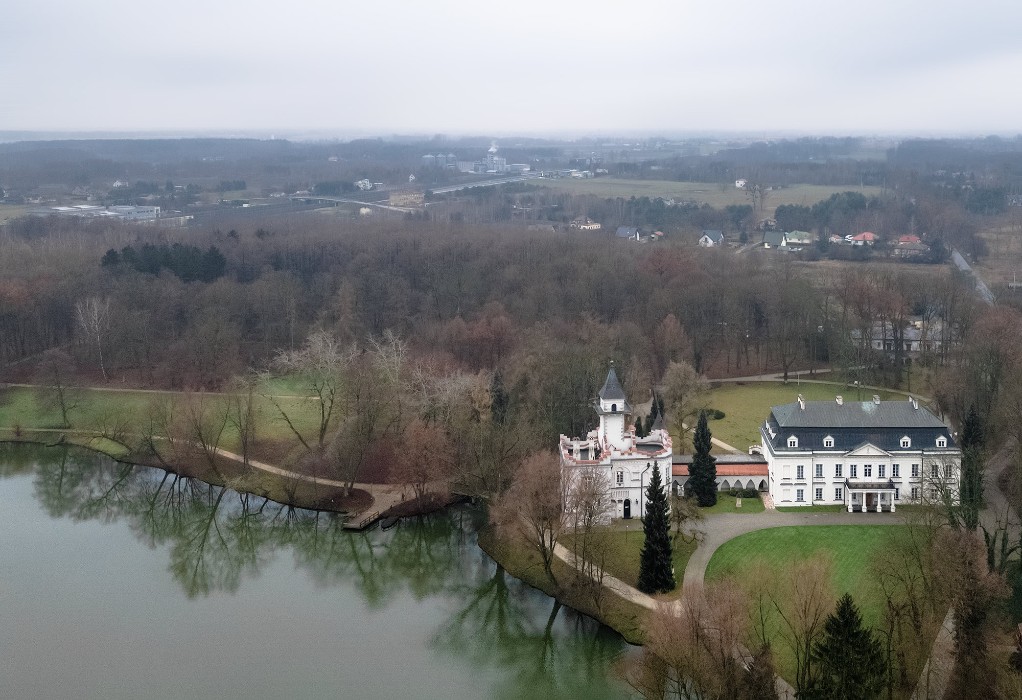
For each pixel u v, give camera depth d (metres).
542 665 153.62
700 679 122.56
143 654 156.25
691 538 184.38
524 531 171.25
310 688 145.75
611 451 195.25
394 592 183.12
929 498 176.88
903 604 139.38
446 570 192.75
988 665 129.50
